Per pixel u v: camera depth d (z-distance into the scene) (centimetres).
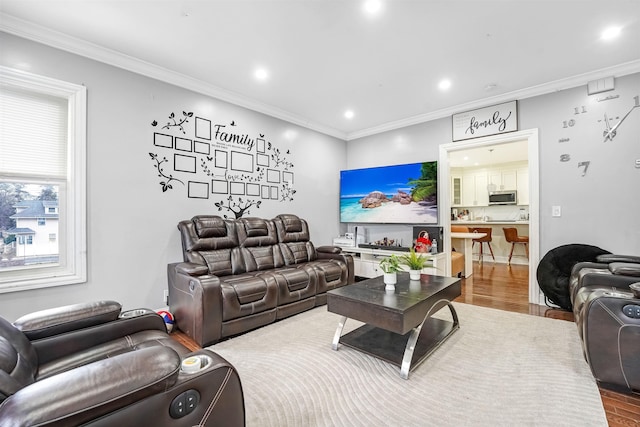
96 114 254
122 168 269
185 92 314
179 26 227
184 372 90
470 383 178
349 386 176
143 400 78
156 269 290
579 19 217
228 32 235
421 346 215
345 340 226
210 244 304
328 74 306
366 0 199
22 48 222
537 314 301
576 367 194
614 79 293
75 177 243
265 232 359
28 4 200
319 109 406
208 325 230
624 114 289
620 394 165
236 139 362
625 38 241
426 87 336
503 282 452
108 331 147
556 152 325
